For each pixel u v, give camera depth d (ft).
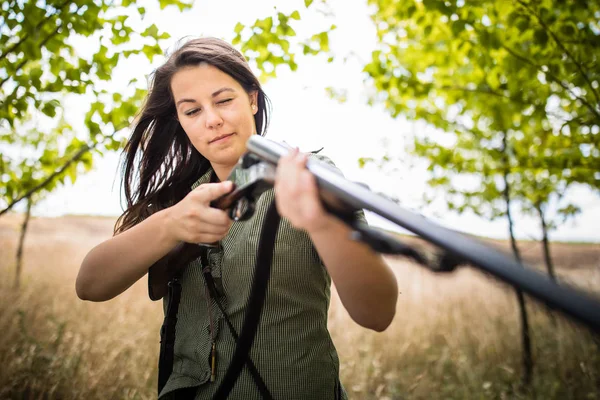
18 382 9.58
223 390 3.76
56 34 8.46
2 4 7.86
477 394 10.14
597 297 1.32
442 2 8.46
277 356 3.90
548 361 11.78
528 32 8.63
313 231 2.55
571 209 12.42
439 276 1.71
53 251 31.19
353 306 3.08
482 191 13.51
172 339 4.36
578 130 9.71
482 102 11.06
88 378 10.04
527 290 1.39
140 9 8.80
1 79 8.53
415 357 12.73
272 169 2.74
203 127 4.25
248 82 4.55
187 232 3.33
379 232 1.91
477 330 14.26
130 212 5.32
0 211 9.27
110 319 14.47
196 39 4.53
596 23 8.74
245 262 4.03
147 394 10.24
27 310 13.62
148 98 5.23
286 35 9.29
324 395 4.00
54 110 8.64
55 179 10.09
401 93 11.13
